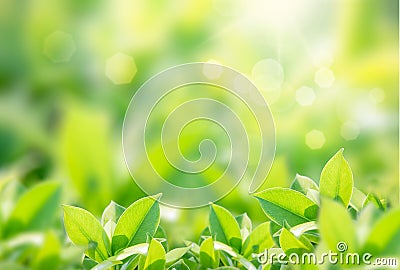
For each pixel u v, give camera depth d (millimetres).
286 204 954
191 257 971
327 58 2236
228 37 2422
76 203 1172
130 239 938
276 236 954
